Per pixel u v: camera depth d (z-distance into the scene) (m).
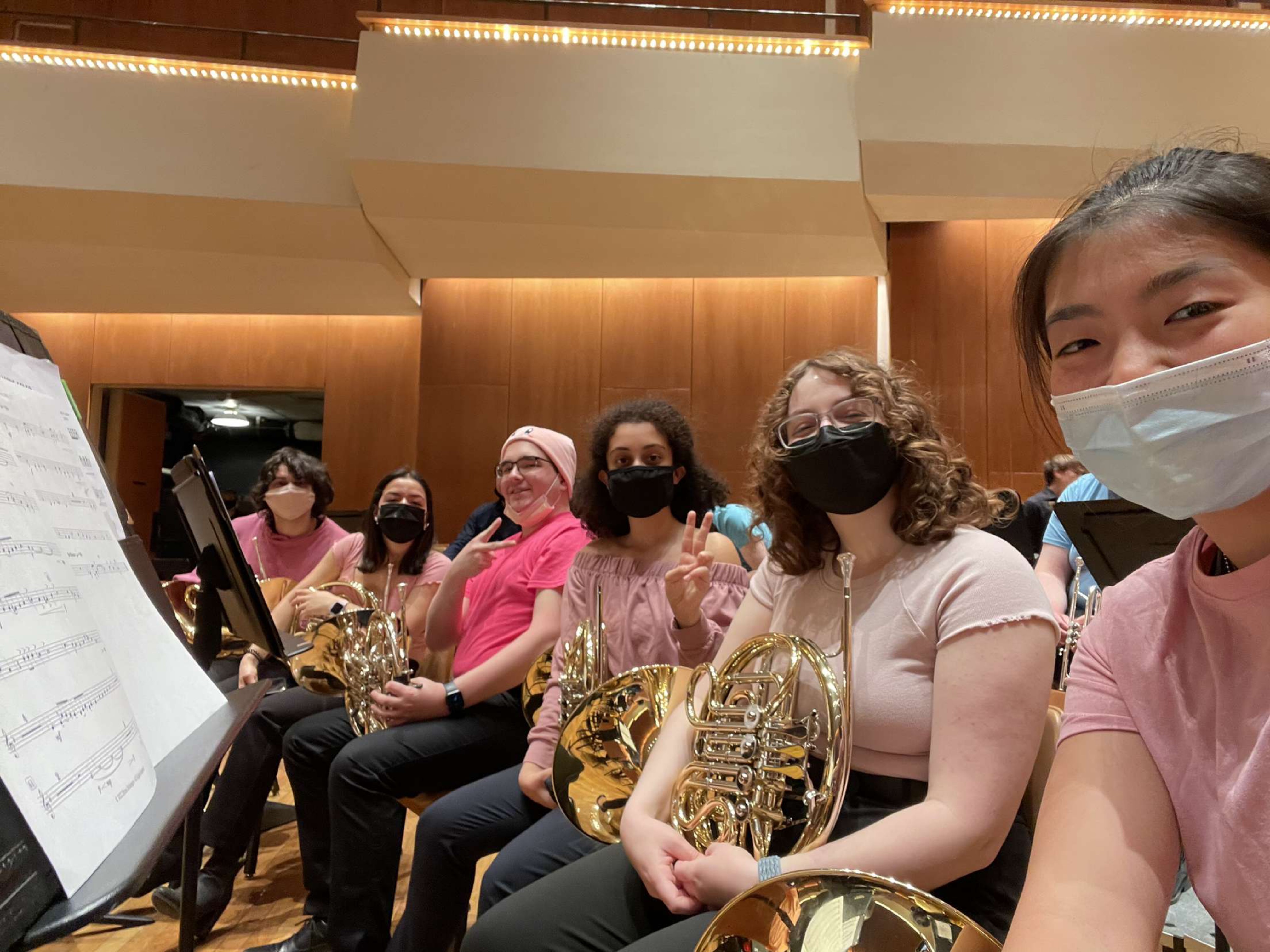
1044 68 4.95
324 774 2.40
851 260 6.22
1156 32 4.86
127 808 0.64
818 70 5.12
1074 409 0.73
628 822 1.32
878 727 1.26
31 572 0.69
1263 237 0.67
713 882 1.14
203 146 5.31
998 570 1.23
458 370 7.14
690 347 6.99
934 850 1.07
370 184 5.25
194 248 5.77
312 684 2.41
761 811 1.25
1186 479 0.68
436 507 7.04
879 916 0.82
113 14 6.32
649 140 5.14
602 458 2.17
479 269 6.53
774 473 1.52
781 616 1.51
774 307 6.92
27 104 5.17
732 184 5.22
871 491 1.36
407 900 1.84
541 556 2.38
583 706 1.56
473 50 5.14
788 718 1.30
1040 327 0.86
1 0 6.21
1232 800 0.66
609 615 1.95
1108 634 0.80
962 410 6.29
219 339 7.57
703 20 5.94
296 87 5.39
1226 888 0.67
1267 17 4.75
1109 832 0.71
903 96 5.02
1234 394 0.65
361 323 7.50
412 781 2.07
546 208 5.43
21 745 0.55
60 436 0.99
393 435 7.40
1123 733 0.75
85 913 0.50
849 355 1.48
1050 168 5.04
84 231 5.56
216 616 2.21
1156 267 0.68
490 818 1.82
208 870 2.35
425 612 2.91
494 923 1.36
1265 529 0.69
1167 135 4.84
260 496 3.71
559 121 5.13
